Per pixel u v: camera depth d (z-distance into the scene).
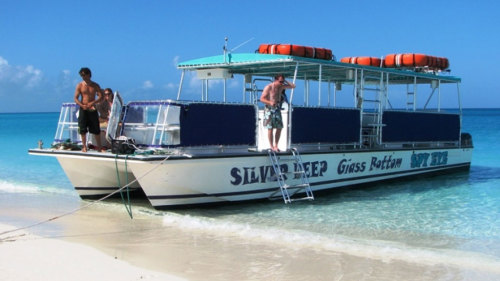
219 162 9.00
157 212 8.97
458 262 6.17
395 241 7.24
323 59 11.23
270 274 5.64
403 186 12.67
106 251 6.46
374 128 12.52
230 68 11.59
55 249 6.48
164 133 8.57
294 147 10.27
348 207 9.75
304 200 10.38
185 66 11.50
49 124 71.31
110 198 10.56
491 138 32.19
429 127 14.22
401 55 13.72
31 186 12.41
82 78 9.37
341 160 11.29
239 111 9.51
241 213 9.06
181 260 6.10
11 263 5.84
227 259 6.17
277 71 12.38
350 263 6.08
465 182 13.50
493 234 7.72
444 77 14.78
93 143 10.20
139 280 5.32
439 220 8.67
